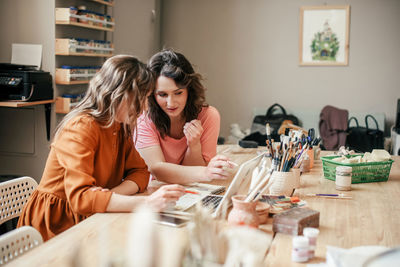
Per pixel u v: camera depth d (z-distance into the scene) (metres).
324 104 5.51
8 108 3.73
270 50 5.59
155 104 2.16
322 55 5.46
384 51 5.35
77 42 3.67
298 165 1.91
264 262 1.17
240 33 5.64
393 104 5.38
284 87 5.59
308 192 1.93
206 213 0.97
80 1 3.92
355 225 1.49
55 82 3.60
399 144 4.71
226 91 5.74
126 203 1.54
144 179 1.92
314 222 1.44
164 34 5.85
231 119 5.75
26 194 1.90
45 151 3.67
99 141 1.74
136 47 5.14
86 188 1.58
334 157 2.30
